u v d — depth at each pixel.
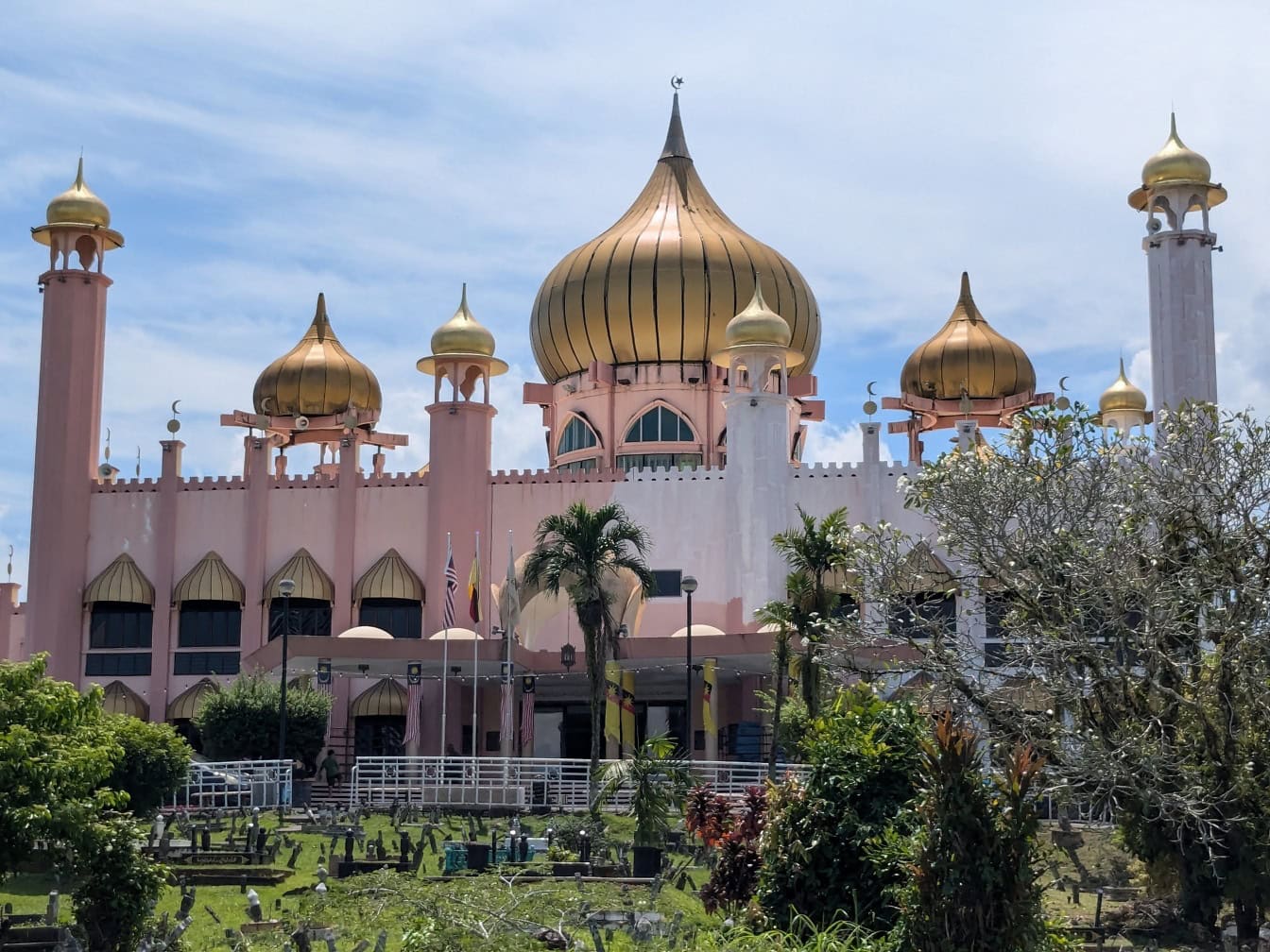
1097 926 33.66
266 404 83.75
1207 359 66.06
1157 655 34.22
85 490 72.12
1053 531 35.88
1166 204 67.81
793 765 46.91
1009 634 38.34
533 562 53.31
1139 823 34.34
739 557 66.94
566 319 77.56
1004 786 24.52
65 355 72.19
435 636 66.31
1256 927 33.25
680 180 79.94
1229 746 33.38
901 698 31.42
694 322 75.81
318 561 71.19
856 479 68.00
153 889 28.14
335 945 26.02
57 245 73.44
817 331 80.94
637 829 38.97
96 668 71.50
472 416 71.06
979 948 23.41
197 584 70.75
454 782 58.00
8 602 83.62
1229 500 35.22
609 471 70.06
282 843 42.78
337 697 68.81
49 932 28.75
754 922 27.77
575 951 24.77
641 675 65.19
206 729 59.56
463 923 24.77
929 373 80.81
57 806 27.66
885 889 26.22
